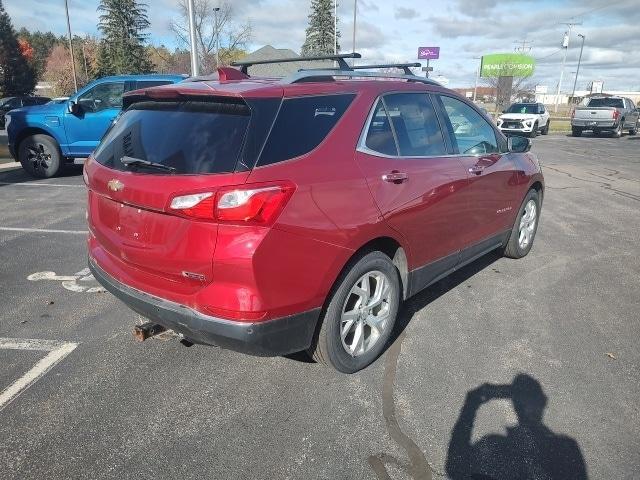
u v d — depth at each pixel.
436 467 2.49
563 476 2.45
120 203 2.95
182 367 3.35
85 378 3.21
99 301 4.36
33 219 7.02
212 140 2.66
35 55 81.69
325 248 2.79
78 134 10.42
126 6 56.41
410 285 3.65
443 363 3.43
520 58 56.28
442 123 3.97
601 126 26.44
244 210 2.48
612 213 8.13
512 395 3.08
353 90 3.26
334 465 2.50
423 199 3.50
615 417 2.89
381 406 2.96
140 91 3.07
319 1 53.41
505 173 4.74
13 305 4.25
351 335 3.30
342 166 2.95
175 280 2.74
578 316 4.19
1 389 3.08
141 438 2.68
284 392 3.08
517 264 5.46
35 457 2.53
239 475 2.43
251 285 2.55
